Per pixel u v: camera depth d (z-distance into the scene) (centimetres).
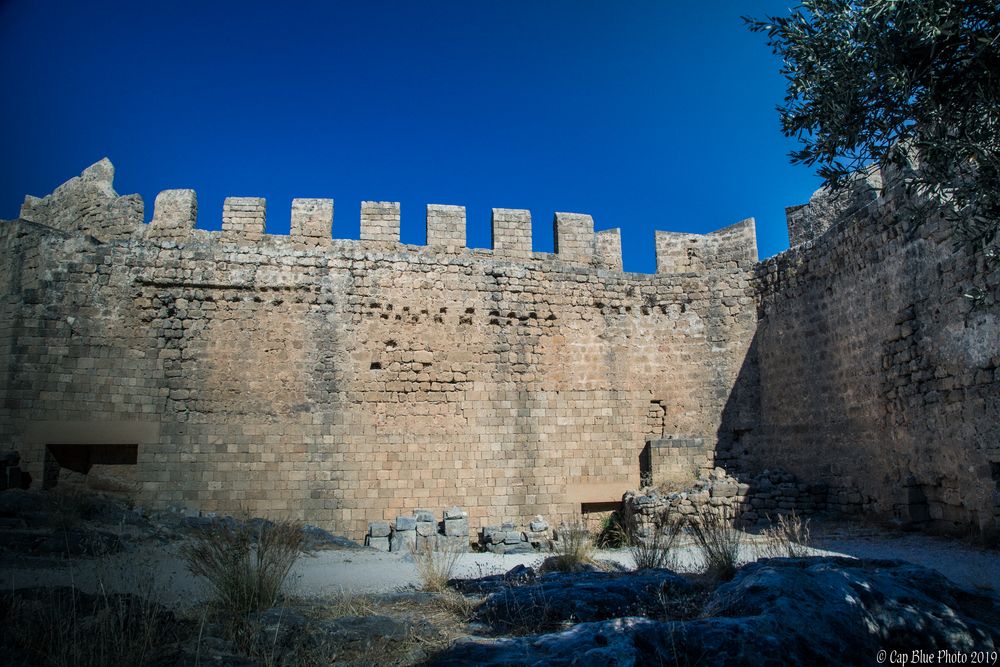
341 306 1984
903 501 1588
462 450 2003
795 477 2005
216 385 1870
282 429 1888
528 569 1091
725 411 2194
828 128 788
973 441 1384
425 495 1952
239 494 1834
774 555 1127
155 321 1867
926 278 1539
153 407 1825
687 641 558
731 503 1877
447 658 602
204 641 642
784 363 2098
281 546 984
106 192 2128
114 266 1864
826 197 2086
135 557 1163
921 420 1549
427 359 2019
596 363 2172
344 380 1948
